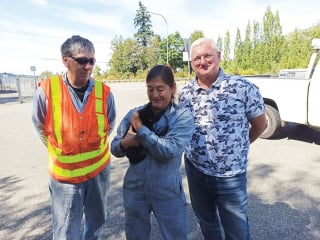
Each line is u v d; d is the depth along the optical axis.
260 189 4.03
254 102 2.27
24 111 12.91
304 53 33.66
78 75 2.12
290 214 3.36
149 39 56.66
